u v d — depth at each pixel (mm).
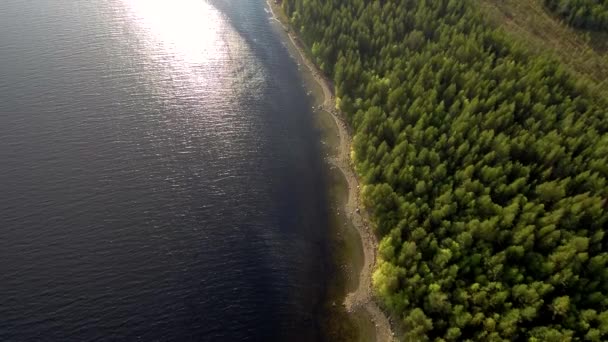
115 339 56531
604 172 63688
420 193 64812
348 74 84562
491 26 87625
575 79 76250
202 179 74750
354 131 83188
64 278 61312
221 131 82500
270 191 74688
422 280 57031
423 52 81750
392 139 73562
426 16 87875
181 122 83062
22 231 65688
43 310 58250
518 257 56812
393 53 85312
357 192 74375
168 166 75875
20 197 69438
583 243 55312
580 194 60875
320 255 66688
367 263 65188
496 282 55375
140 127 81188
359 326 58875
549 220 58469
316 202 73625
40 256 63312
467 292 55438
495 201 62938
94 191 71250
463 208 62406
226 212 70938
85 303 59219
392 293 58938
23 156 74750
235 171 76688
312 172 78062
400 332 57906
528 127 69562
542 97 72438
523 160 66625
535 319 53094
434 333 55125
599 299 52406
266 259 65875
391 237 62562
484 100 72375
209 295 61281
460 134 67812
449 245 59500
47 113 81500
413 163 67875
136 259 64062
